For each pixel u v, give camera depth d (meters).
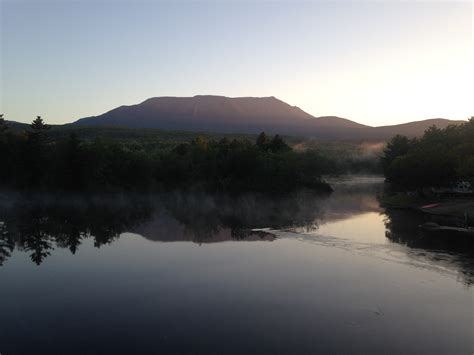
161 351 23.45
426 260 41.00
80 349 23.91
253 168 139.50
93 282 36.50
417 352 22.78
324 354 22.72
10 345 24.48
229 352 23.16
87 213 91.00
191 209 98.31
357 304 29.56
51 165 125.25
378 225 64.88
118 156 136.38
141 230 65.81
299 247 48.88
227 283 35.19
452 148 100.25
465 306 28.88
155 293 33.09
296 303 30.05
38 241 57.12
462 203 84.50
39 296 32.97
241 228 65.31
